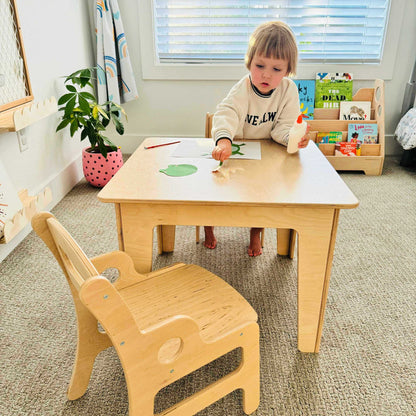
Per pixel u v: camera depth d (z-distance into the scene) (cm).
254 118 156
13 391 115
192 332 86
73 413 109
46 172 223
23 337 134
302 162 130
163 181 113
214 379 118
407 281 163
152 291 110
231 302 106
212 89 303
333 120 282
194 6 288
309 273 114
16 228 164
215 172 120
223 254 182
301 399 112
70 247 76
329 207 100
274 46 129
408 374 120
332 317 143
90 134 231
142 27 284
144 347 79
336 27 290
